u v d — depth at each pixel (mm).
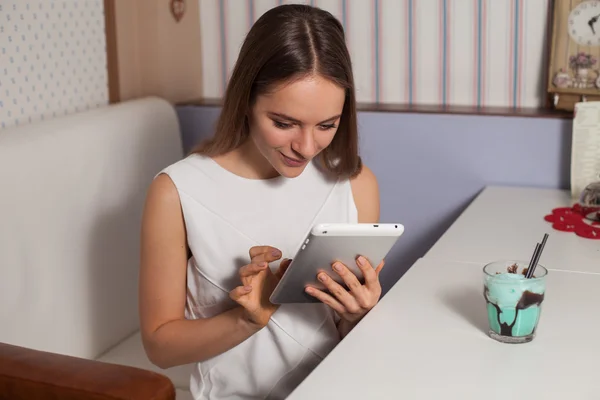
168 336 1335
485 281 1174
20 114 1890
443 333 1198
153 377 1153
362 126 2213
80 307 1812
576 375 1062
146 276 1370
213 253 1373
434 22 2252
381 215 2264
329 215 1445
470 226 1779
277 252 1190
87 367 1176
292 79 1178
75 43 2068
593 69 2033
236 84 1270
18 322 1611
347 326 1406
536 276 1170
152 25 2354
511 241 1659
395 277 2293
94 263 1861
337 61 1204
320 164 1455
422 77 2299
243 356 1402
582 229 1716
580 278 1438
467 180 2168
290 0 2367
